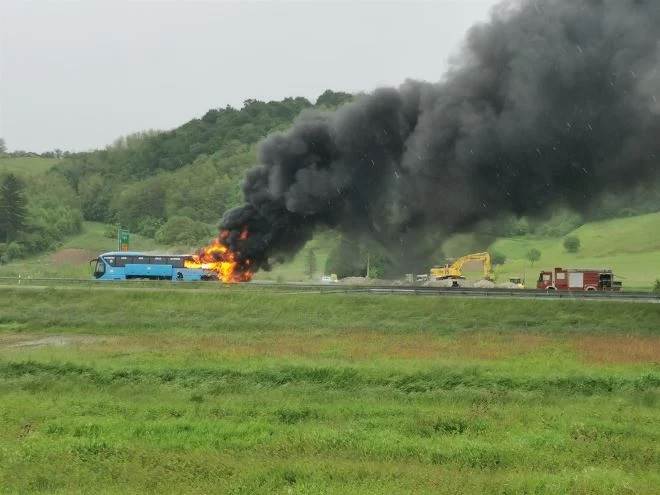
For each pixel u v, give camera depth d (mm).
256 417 41188
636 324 81562
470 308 87750
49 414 41844
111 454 32562
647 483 28500
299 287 102312
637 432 37438
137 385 50938
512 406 44188
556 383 49500
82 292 100500
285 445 33938
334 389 49812
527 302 87562
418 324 84562
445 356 59656
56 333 83500
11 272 195125
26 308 97250
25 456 32250
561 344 67750
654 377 50094
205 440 35344
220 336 76750
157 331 83875
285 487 27344
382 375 51062
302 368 52688
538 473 29938
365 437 35594
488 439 36281
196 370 53594
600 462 32344
